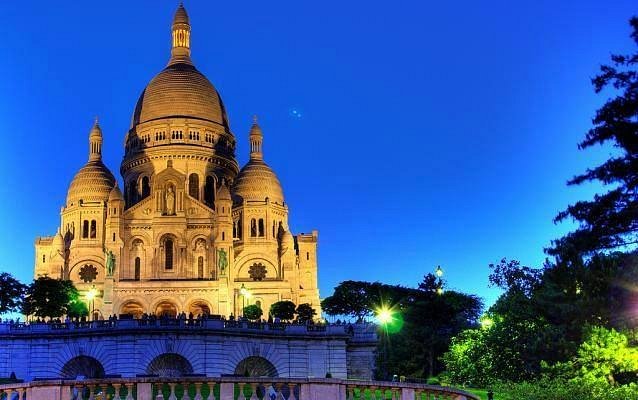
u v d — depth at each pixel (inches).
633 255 2329.0
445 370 3927.2
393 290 6063.0
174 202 6747.1
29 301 4872.0
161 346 3518.7
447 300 4505.4
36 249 6948.8
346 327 4087.1
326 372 3730.3
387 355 4023.1
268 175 7229.3
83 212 6865.2
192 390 1984.5
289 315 5629.9
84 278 6712.6
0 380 3277.6
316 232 7303.2
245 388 2095.2
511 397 2159.2
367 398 1851.6
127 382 1686.8
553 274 2519.7
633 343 2325.3
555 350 2571.4
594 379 2149.4
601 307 2456.9
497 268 3599.9
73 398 1697.8
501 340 2800.2
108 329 3550.7
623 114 2240.4
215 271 6574.8
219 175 7485.2
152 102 7657.5
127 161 7514.8
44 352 3599.9
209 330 3543.3
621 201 2281.0
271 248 6924.2
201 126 7549.2
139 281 6176.2
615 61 2274.9
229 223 6545.3
